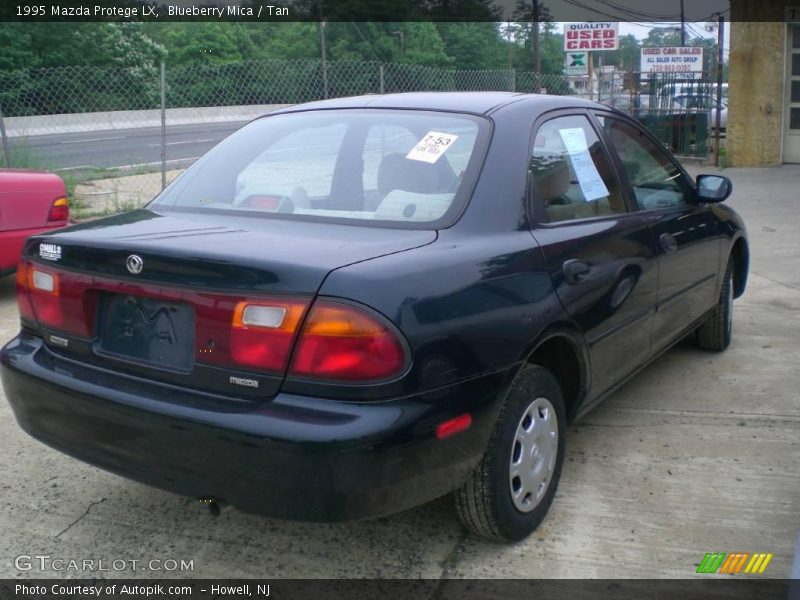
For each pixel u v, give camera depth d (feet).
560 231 11.28
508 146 11.11
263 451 8.40
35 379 10.15
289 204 11.00
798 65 53.06
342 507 8.41
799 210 37.24
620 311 12.28
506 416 10.07
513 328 9.81
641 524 11.30
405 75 63.41
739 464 13.02
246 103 81.41
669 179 15.23
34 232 21.47
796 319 20.79
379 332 8.42
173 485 9.22
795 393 15.89
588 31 100.68
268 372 8.58
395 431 8.43
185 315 9.20
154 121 86.22
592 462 13.12
